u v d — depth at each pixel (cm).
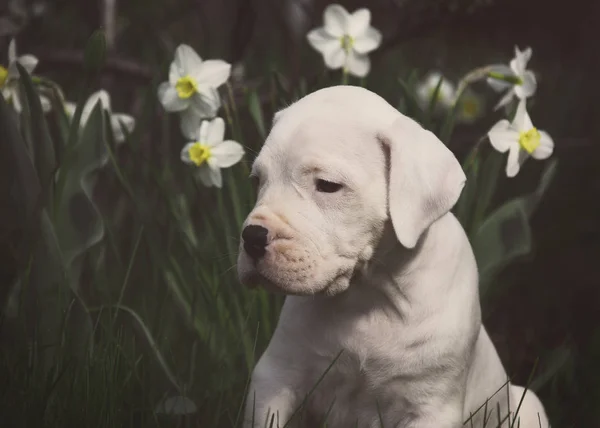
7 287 511
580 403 481
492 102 739
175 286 444
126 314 436
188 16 886
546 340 551
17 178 435
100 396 372
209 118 464
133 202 444
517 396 406
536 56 773
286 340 354
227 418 403
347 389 353
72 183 433
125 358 401
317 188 325
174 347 444
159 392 406
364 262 336
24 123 448
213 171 434
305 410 357
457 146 618
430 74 711
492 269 447
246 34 628
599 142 686
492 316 575
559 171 673
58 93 461
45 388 376
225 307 441
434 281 348
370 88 643
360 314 349
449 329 346
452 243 355
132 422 371
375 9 852
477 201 455
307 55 749
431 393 348
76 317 416
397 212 321
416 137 328
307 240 322
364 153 328
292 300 357
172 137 537
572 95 747
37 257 420
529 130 430
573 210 648
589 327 566
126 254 521
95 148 434
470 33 736
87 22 805
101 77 677
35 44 755
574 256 618
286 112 338
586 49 734
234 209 443
